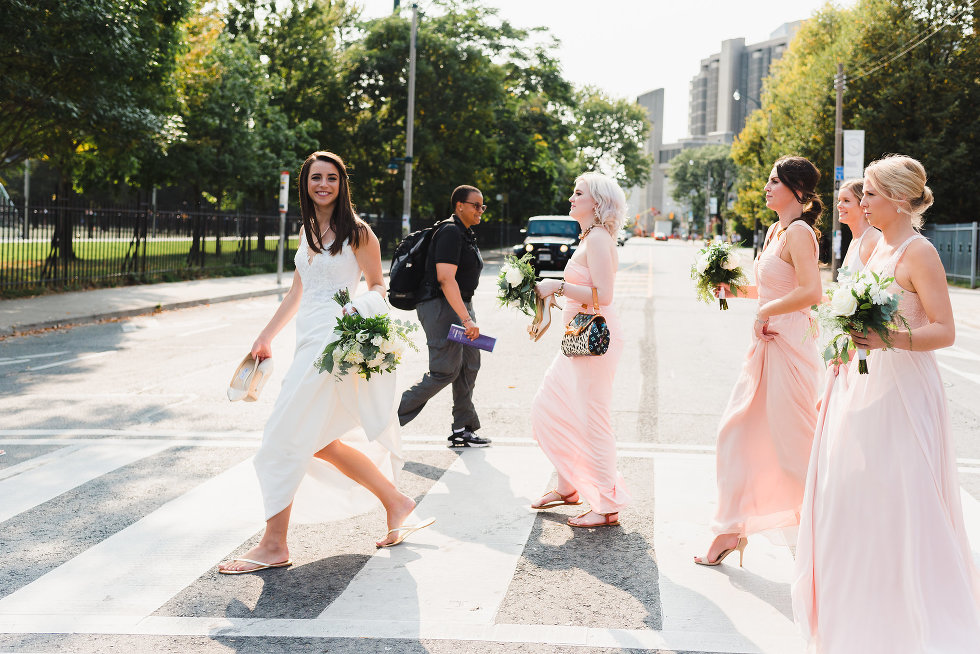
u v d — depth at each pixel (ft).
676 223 567.59
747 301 65.92
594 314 15.46
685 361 36.88
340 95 130.62
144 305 55.62
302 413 13.44
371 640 11.05
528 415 25.54
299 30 129.29
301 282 14.93
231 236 90.22
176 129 70.03
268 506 13.38
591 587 12.89
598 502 15.78
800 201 13.44
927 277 9.77
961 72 113.19
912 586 9.43
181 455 20.49
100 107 59.11
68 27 54.39
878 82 117.80
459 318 20.56
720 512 13.74
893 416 9.82
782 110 155.22
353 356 13.03
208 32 98.22
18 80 55.21
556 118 185.68
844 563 9.82
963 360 39.73
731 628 11.43
